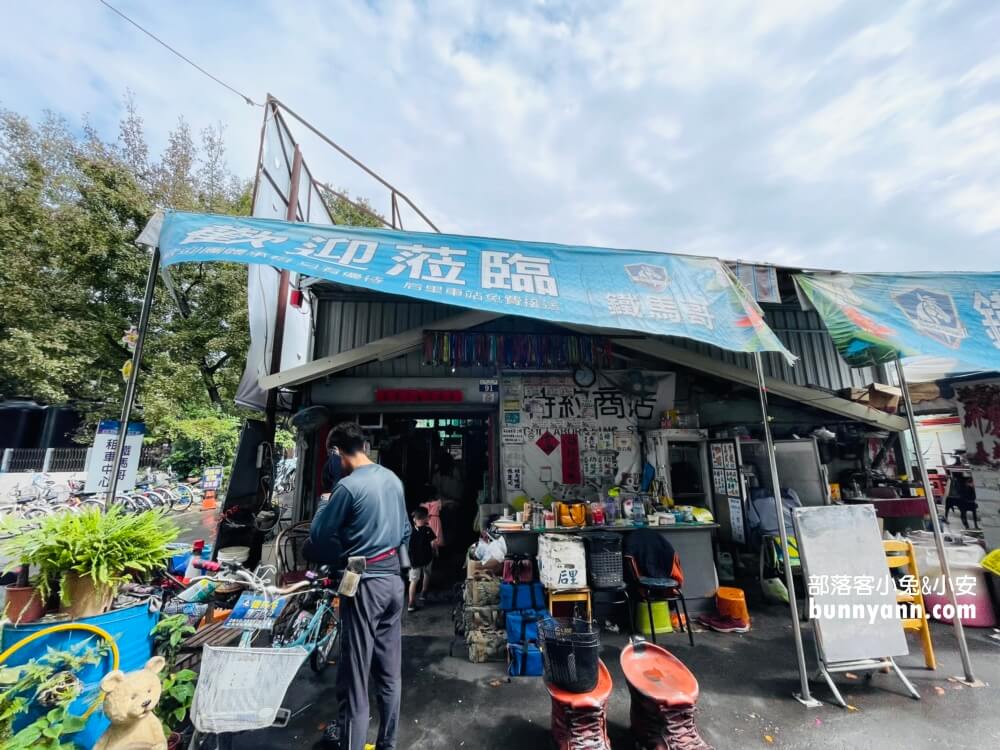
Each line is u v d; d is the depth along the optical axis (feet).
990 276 13.98
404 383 18.75
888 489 18.33
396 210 25.35
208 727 6.20
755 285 13.20
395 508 7.94
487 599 12.10
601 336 17.94
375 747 7.59
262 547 17.65
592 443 17.92
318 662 10.71
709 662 11.32
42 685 6.07
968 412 15.51
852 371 21.38
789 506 16.08
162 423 40.14
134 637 7.36
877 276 13.73
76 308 38.11
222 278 38.93
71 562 6.89
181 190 47.52
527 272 10.86
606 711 9.27
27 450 43.34
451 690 10.05
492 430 18.94
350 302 19.22
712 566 14.60
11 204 36.91
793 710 9.16
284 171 18.12
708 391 20.31
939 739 8.18
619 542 12.92
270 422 17.97
